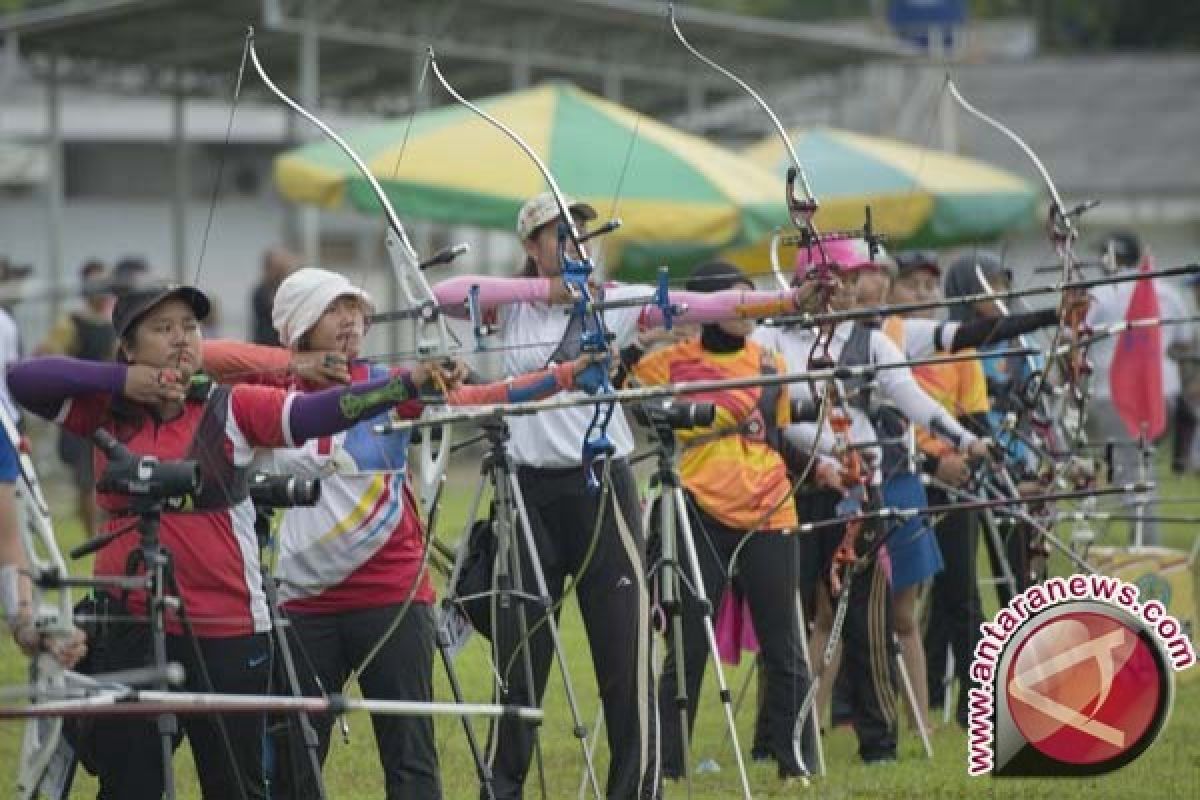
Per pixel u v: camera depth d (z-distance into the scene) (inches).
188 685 735.1
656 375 1006.4
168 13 2513.5
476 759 852.6
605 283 925.2
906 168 2037.4
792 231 1601.9
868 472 1072.2
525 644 871.1
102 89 2874.0
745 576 1002.7
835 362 1053.8
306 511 802.2
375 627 809.5
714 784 1013.8
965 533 1165.1
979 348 1165.1
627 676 905.5
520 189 1761.8
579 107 1888.5
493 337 995.9
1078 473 1138.7
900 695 1154.7
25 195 4116.6
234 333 3949.3
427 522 837.2
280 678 812.0
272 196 4040.4
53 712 616.4
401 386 716.7
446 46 2620.6
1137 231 4254.4
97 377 717.3
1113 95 4736.7
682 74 3031.5
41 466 2561.5
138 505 692.1
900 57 3164.4
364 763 1055.6
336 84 3016.7
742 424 995.9
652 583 985.5
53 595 1343.5
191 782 1029.2
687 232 1781.5
